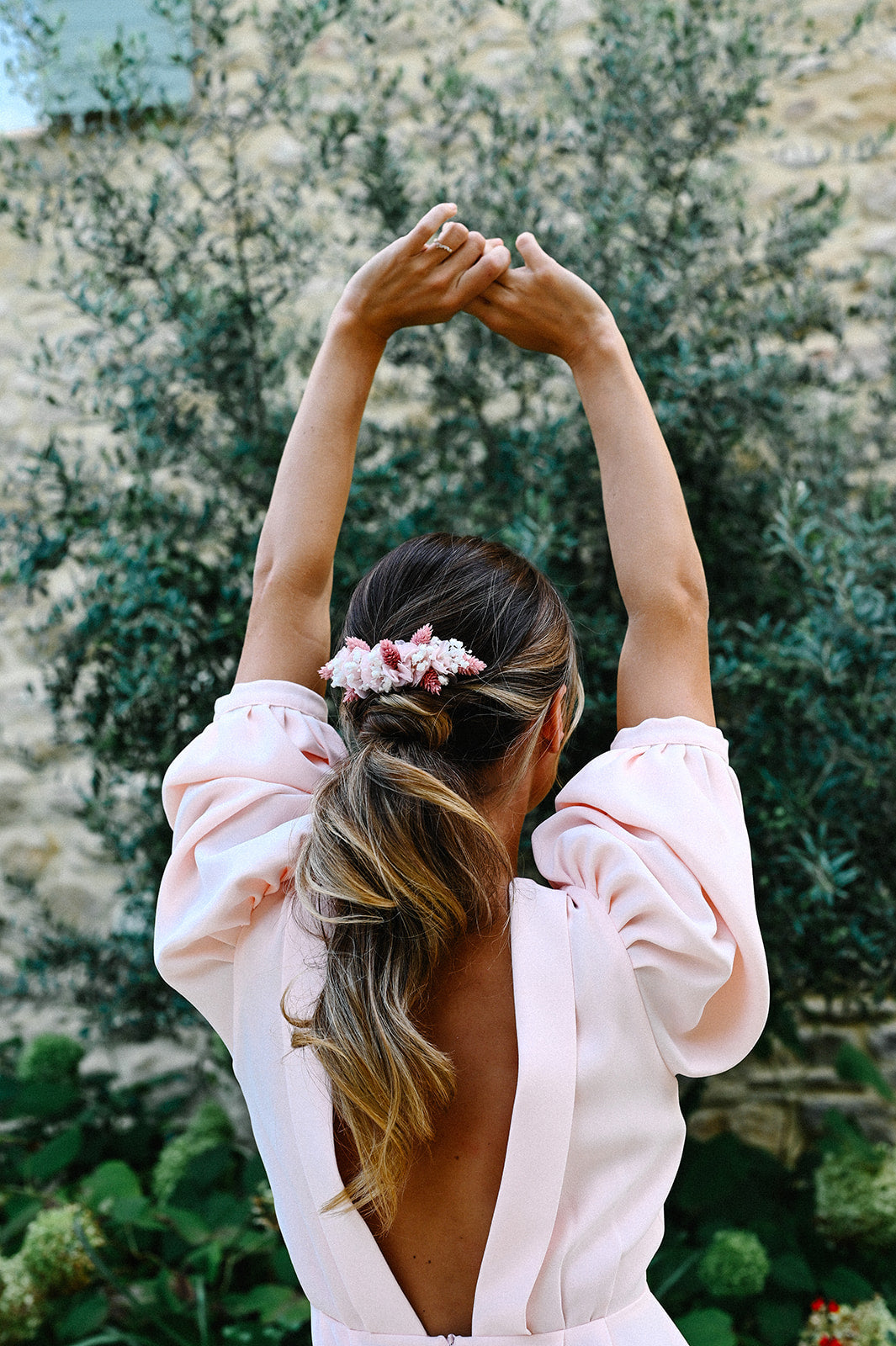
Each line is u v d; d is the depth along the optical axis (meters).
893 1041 2.76
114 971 2.75
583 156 2.56
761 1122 2.78
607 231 2.32
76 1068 2.83
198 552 2.45
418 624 0.86
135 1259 2.42
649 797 0.82
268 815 0.88
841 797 2.09
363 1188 0.76
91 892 3.12
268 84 2.49
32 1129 2.84
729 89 2.53
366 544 2.28
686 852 0.79
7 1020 3.17
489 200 2.45
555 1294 0.76
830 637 1.99
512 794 0.86
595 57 2.71
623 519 0.92
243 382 2.45
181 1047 2.87
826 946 2.20
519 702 0.83
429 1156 0.78
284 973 0.82
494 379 2.65
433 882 0.77
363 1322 0.79
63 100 2.51
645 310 2.26
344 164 2.79
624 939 0.79
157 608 2.20
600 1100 0.76
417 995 0.78
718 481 2.37
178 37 2.52
